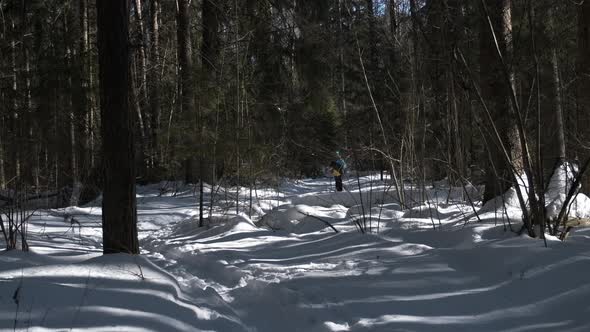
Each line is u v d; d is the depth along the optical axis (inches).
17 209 272.1
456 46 233.0
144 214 467.5
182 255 271.1
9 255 223.0
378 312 146.0
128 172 223.5
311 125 671.1
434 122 412.8
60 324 121.4
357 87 741.3
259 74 571.5
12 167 321.1
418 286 164.4
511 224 241.1
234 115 402.6
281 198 543.8
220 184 412.2
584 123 292.5
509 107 301.7
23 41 524.7
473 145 423.2
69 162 531.8
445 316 139.1
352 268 197.3
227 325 144.5
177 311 144.2
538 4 253.3
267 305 165.8
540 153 211.3
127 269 169.2
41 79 514.0
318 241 270.1
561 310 133.3
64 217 402.0
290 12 558.3
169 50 712.4
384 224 307.0
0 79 459.2
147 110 701.9
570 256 166.6
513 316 134.7
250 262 232.1
